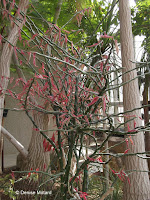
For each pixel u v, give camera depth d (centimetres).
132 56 175
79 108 92
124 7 184
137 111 166
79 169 86
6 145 411
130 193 158
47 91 90
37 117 234
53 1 233
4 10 77
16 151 425
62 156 93
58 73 89
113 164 229
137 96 170
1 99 111
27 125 436
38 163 218
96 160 83
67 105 81
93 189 164
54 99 76
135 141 160
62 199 92
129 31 178
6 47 108
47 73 91
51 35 83
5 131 219
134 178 158
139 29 291
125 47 177
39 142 227
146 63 71
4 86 104
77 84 84
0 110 111
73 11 259
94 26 226
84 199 88
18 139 421
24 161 229
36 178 130
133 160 161
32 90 79
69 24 244
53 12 253
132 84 171
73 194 95
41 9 223
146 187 157
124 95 173
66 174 87
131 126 162
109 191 90
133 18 299
